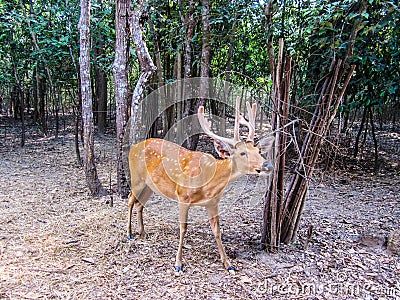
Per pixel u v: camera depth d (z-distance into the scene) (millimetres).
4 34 6941
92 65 8828
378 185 5605
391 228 3938
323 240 3602
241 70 7797
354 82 5816
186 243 3449
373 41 5637
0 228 3650
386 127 10125
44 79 8867
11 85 8055
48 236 3510
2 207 4234
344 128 7633
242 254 3256
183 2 6188
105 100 9852
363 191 5328
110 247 3330
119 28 4508
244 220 4051
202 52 5945
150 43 7207
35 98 9773
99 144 8094
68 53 6664
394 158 7188
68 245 3338
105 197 4719
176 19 6301
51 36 6887
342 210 4539
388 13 4613
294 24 5586
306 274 2969
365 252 3381
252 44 7379
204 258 3178
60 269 2918
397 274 3006
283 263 3121
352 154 7316
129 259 3123
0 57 8188
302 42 5379
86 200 4582
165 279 2832
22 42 8445
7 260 3014
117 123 4625
